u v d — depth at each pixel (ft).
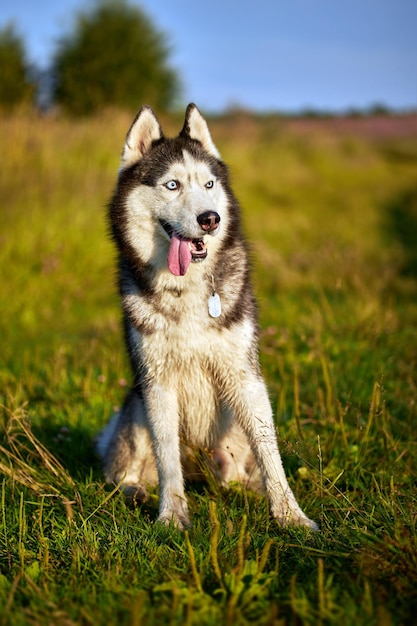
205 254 11.73
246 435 12.10
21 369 20.45
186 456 13.24
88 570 9.00
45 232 34.06
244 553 8.99
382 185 69.72
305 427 14.94
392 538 9.16
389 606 7.81
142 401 12.36
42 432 15.62
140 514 11.68
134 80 89.81
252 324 12.14
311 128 95.40
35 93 77.30
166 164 12.46
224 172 13.39
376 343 20.20
